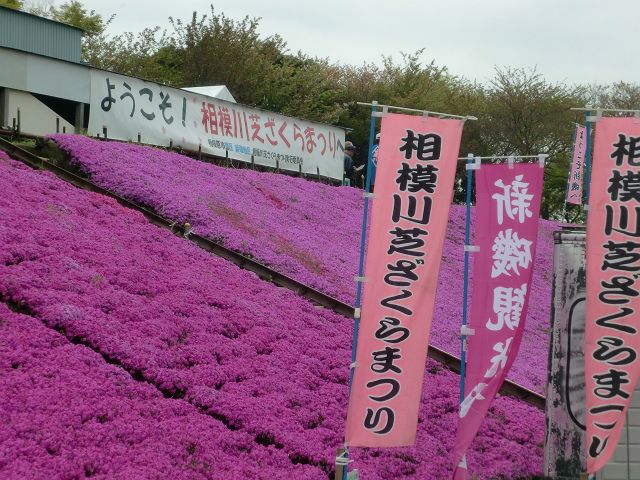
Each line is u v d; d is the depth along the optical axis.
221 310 12.48
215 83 38.00
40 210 13.13
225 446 8.80
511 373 15.05
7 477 6.69
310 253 17.91
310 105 40.84
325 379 11.80
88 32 40.25
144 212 16.05
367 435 8.24
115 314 10.70
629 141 8.20
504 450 10.98
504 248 8.69
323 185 24.81
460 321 17.67
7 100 20.28
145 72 37.34
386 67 47.31
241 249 16.09
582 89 43.88
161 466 7.79
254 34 39.34
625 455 9.48
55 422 7.78
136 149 19.05
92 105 19.12
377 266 8.29
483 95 45.44
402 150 8.30
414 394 8.26
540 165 8.62
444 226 8.24
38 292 10.14
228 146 22.64
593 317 8.27
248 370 10.84
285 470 8.84
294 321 13.38
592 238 8.27
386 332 8.25
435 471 9.86
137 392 9.12
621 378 8.23
